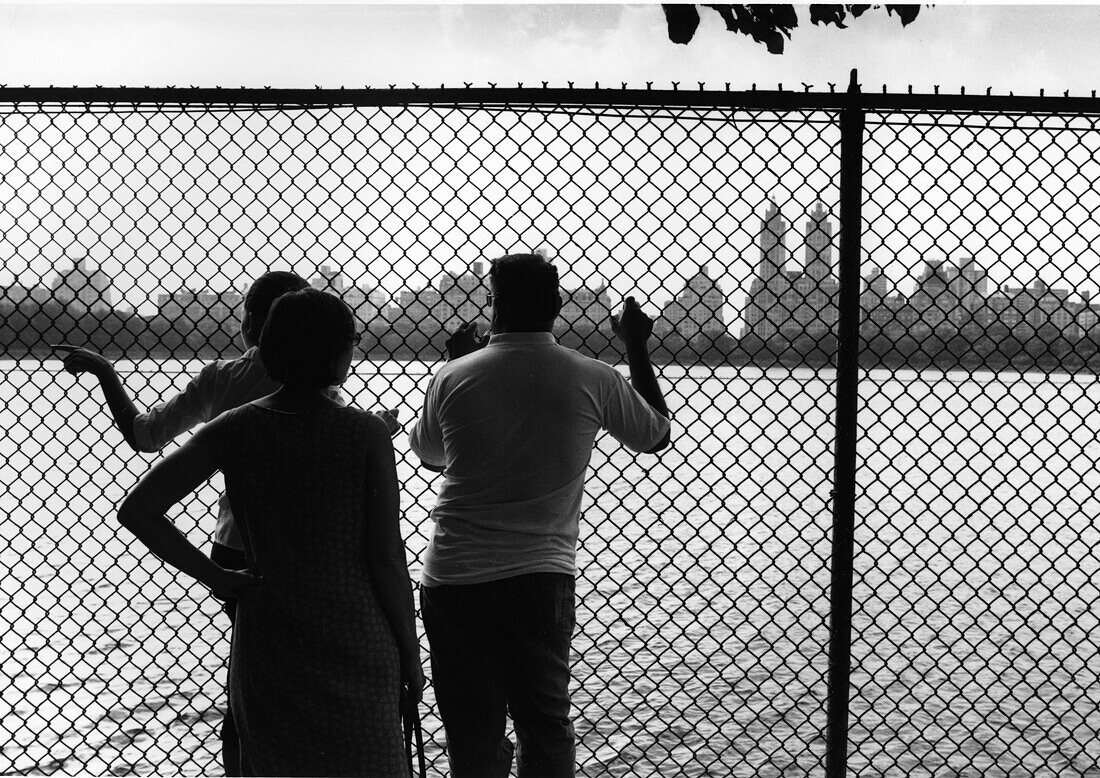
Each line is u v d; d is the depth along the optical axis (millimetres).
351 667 2316
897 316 3090
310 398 2385
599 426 2777
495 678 2709
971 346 3096
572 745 2723
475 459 2703
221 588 2307
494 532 2684
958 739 5672
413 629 2439
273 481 2312
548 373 2705
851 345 2957
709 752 5305
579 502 2809
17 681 6121
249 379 2805
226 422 2342
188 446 2316
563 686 2729
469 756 2744
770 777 5020
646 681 6598
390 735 2363
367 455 2348
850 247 2938
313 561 2305
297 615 2293
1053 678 6754
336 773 2299
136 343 3217
